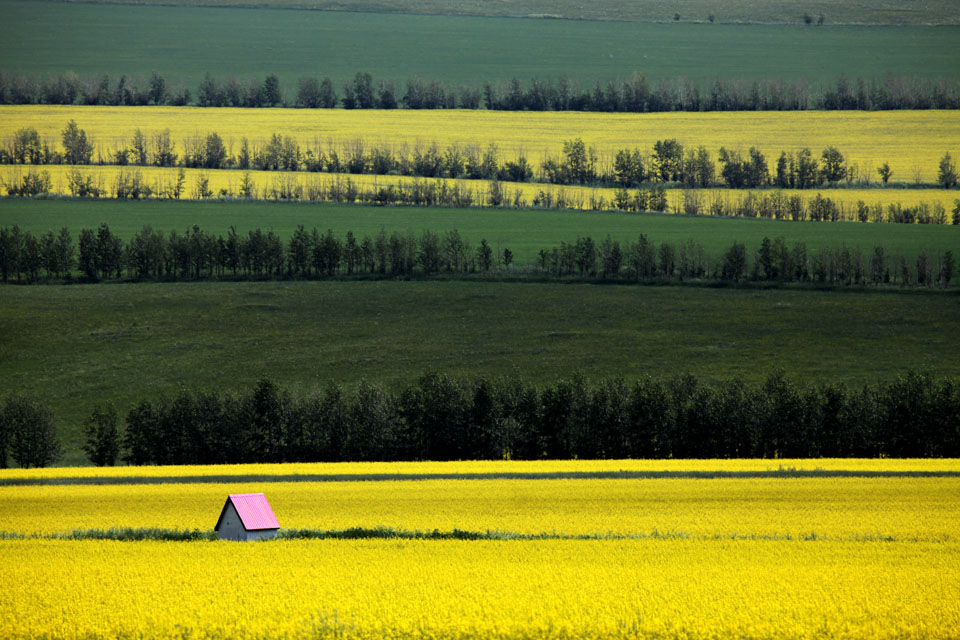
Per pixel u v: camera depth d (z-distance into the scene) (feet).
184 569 340.59
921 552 365.61
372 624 285.43
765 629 280.31
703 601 303.07
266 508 404.77
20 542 387.55
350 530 405.18
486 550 369.71
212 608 299.38
